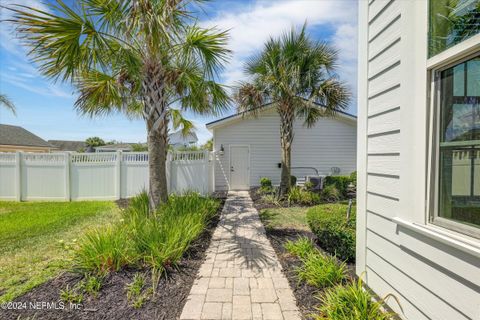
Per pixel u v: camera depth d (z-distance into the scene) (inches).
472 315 50.1
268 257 128.5
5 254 131.9
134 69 170.1
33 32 125.2
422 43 63.9
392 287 77.1
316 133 399.5
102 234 114.1
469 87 53.0
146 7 136.1
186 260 121.5
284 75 249.9
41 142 879.7
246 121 397.1
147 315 81.4
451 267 55.2
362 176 95.3
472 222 52.1
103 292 92.0
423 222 63.6
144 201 200.1
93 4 141.3
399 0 73.5
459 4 54.4
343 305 75.9
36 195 295.3
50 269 113.8
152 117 181.0
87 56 148.6
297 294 93.5
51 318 79.4
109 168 297.9
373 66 88.3
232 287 98.8
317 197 279.1
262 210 246.1
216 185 396.2
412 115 68.0
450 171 57.8
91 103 195.8
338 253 120.4
